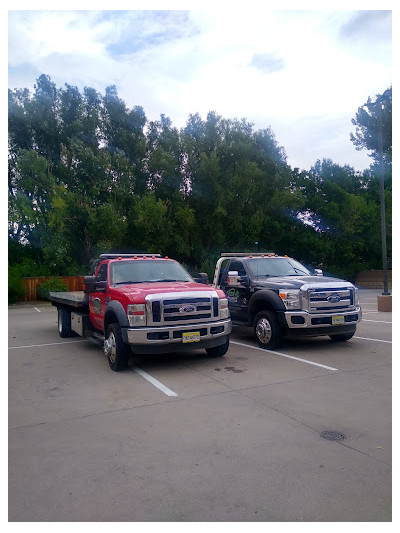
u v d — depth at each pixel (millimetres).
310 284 8609
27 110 28578
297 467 3924
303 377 6887
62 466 4059
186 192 28688
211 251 29062
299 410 5398
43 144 29312
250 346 9516
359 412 5297
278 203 31062
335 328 8695
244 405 5621
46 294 24953
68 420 5262
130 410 5551
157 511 3297
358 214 35156
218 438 4598
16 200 25328
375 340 9898
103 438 4684
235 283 9531
